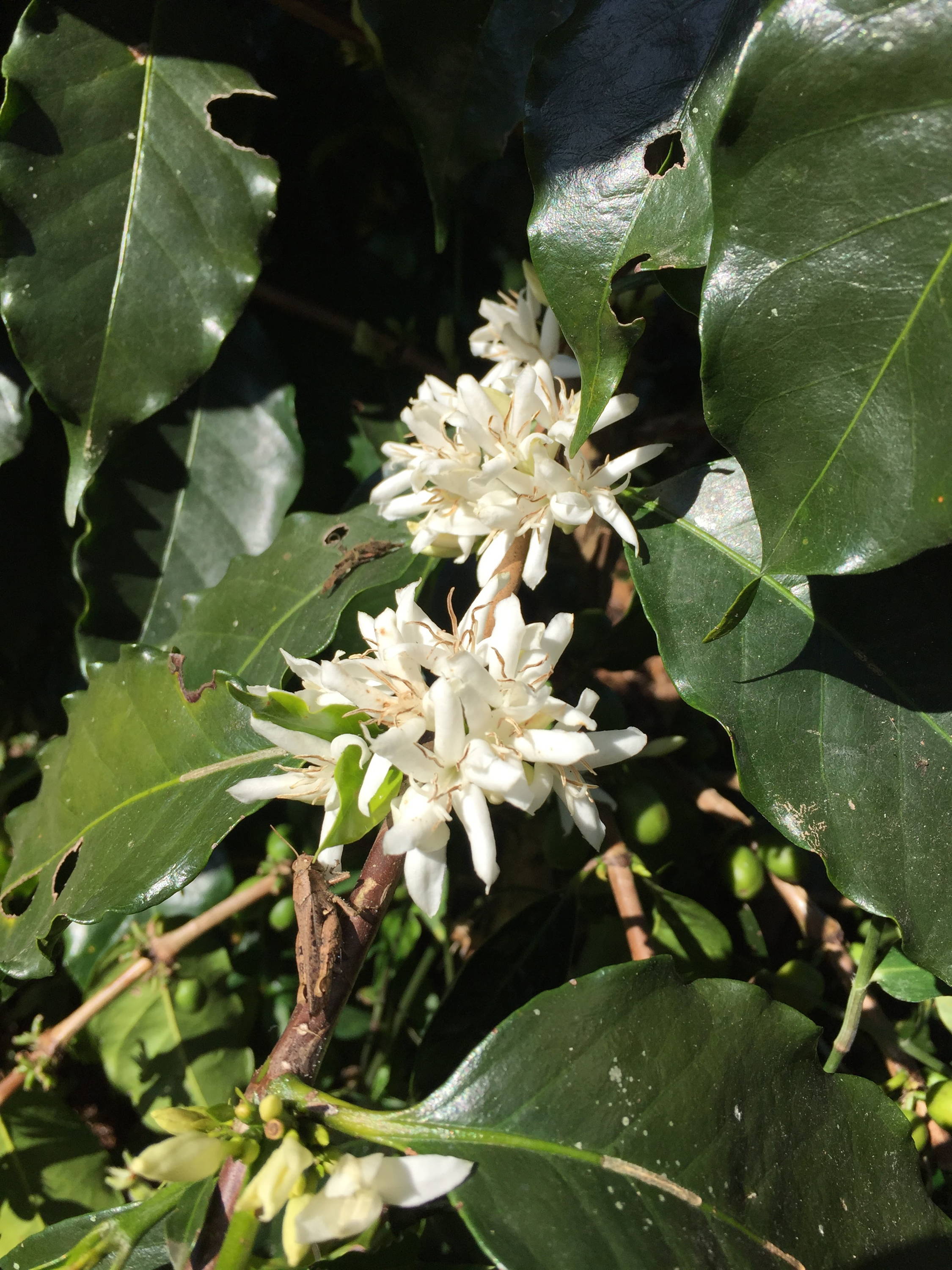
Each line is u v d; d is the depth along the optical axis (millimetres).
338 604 265
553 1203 173
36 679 389
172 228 270
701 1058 192
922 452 158
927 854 192
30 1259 202
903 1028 293
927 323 157
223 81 272
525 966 287
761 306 165
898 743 198
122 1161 357
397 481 231
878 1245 190
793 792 198
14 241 260
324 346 361
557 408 226
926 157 154
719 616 215
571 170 206
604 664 315
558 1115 184
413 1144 179
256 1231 162
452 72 257
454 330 356
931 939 188
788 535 167
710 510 227
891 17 150
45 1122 323
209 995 339
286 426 328
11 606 372
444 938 332
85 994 330
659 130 201
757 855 306
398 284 365
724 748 368
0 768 381
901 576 207
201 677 280
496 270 365
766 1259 178
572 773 191
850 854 194
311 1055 180
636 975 194
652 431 381
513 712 182
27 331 263
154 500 324
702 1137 186
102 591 317
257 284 347
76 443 272
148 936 326
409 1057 345
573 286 206
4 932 254
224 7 275
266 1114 168
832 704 203
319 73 334
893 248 158
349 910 184
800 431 166
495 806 328
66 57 263
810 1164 192
